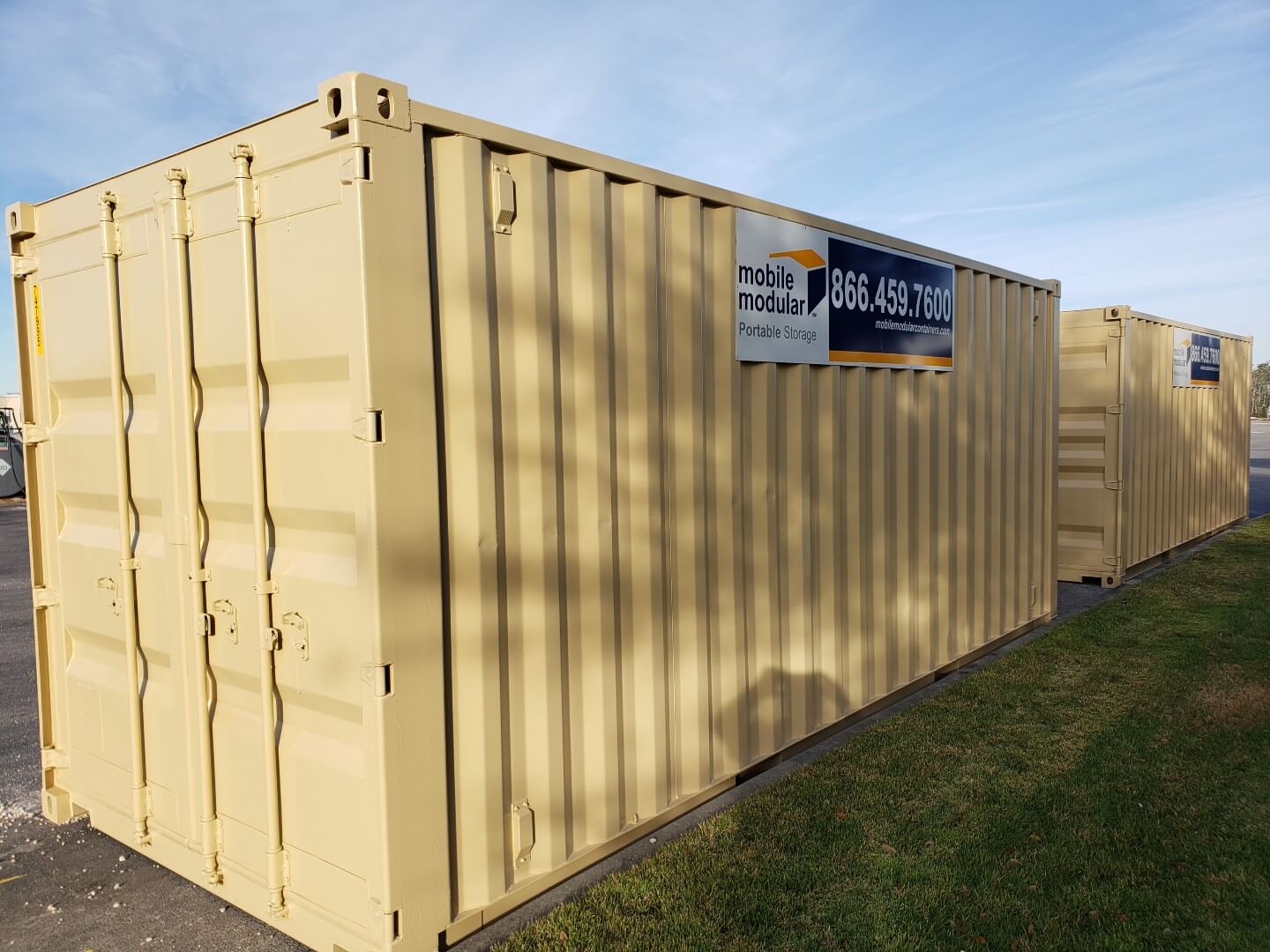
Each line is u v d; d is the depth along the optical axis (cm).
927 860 358
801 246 461
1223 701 548
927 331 571
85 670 388
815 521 486
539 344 319
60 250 371
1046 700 557
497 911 315
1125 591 894
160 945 314
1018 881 342
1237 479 1422
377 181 261
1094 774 441
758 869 351
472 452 296
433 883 283
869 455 526
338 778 282
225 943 315
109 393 362
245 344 290
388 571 266
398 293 267
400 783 271
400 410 269
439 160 287
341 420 273
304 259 275
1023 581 720
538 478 320
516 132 308
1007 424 684
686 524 394
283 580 291
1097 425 956
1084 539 973
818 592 489
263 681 295
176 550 327
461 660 296
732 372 419
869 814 399
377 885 272
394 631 268
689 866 354
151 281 329
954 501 615
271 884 302
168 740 342
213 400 316
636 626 371
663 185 374
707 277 407
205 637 322
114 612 362
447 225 289
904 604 559
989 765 454
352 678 274
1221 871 349
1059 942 304
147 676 354
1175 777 438
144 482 342
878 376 530
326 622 279
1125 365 942
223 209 299
